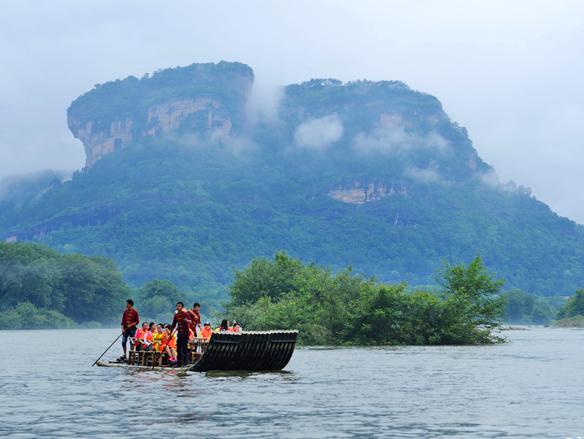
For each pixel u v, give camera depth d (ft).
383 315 229.86
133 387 90.43
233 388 88.99
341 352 184.24
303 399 78.02
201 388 88.99
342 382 98.17
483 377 107.65
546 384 96.27
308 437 55.01
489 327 247.29
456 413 67.72
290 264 286.66
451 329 234.79
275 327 238.89
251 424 61.00
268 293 278.46
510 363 140.67
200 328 124.26
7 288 646.74
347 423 61.67
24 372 117.80
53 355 180.34
